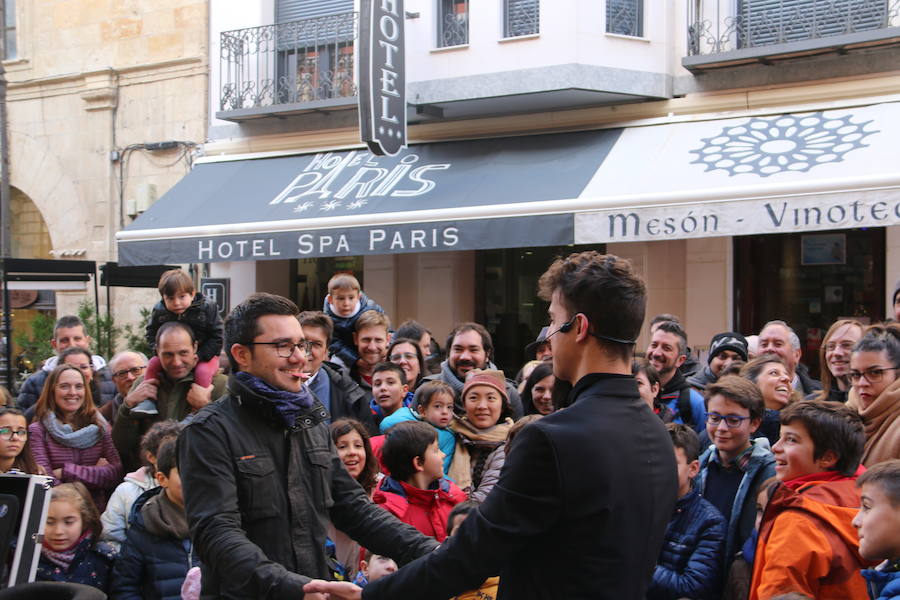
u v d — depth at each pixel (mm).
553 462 2264
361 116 10148
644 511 2348
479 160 10461
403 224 9672
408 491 4395
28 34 14164
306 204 10695
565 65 9820
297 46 12125
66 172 13859
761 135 9062
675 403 5527
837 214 7715
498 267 11453
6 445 4676
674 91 10023
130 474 4957
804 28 9359
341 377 5770
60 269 10867
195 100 12789
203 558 2709
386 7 10242
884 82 8883
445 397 5160
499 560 2287
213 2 12625
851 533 3244
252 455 2812
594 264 2471
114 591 4301
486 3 10414
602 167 9477
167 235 11016
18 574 3375
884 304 9242
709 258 9820
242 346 2924
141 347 12102
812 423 3529
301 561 2844
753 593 3365
